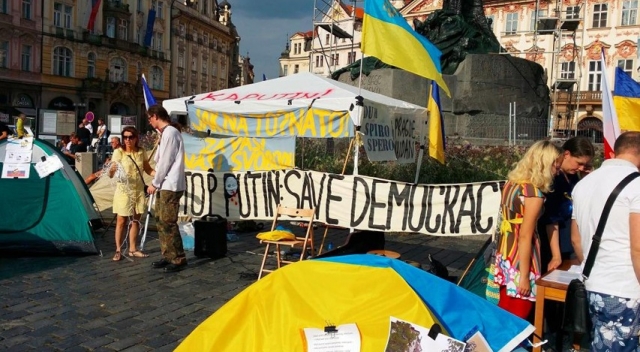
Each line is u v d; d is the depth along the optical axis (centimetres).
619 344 306
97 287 607
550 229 454
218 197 795
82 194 882
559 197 451
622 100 638
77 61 5138
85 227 765
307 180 732
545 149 388
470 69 1477
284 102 738
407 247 869
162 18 6191
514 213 396
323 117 714
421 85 1409
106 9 5403
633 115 634
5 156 777
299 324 293
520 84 1530
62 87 4997
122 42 5541
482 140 1436
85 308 537
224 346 301
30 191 773
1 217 754
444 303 300
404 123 848
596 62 4356
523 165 396
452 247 875
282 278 311
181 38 6556
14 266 687
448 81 1473
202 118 805
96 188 1050
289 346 289
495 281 409
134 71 5756
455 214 658
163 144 673
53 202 771
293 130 739
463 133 1470
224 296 588
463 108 1471
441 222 664
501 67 1500
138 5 5859
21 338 457
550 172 388
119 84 5403
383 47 643
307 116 726
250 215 777
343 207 707
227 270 695
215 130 799
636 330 305
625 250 303
